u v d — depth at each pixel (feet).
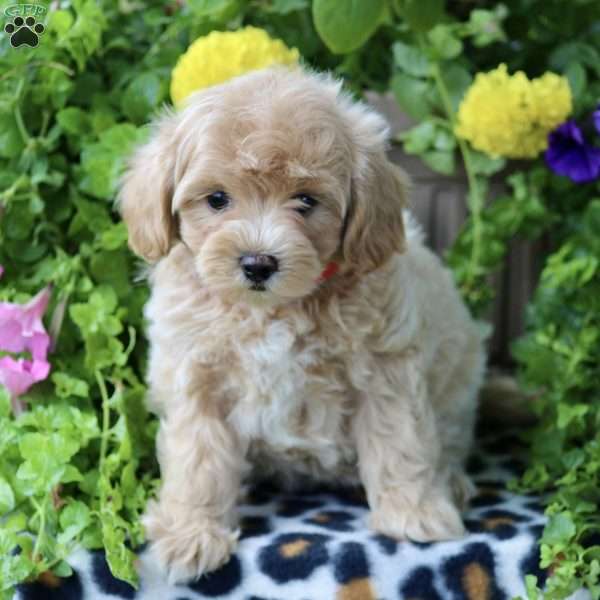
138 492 2.43
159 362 2.40
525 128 2.74
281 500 2.55
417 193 2.95
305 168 2.18
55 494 2.37
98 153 2.68
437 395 2.54
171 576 2.27
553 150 2.78
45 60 2.70
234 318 2.29
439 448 2.48
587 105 2.86
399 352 2.36
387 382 2.36
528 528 2.36
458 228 2.96
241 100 2.22
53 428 2.45
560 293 2.75
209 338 2.31
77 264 2.64
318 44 2.95
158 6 2.96
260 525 2.41
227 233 2.19
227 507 2.37
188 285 2.33
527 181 2.90
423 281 2.51
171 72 2.78
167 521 2.34
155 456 2.57
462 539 2.32
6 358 2.50
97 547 2.31
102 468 2.41
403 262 2.43
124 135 2.68
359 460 2.41
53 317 2.60
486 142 2.76
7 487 2.35
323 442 2.40
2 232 2.66
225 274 2.19
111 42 2.82
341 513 2.47
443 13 2.89
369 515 2.40
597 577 2.27
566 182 2.87
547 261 2.81
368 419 2.38
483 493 2.57
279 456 2.47
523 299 3.01
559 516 2.30
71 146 2.76
